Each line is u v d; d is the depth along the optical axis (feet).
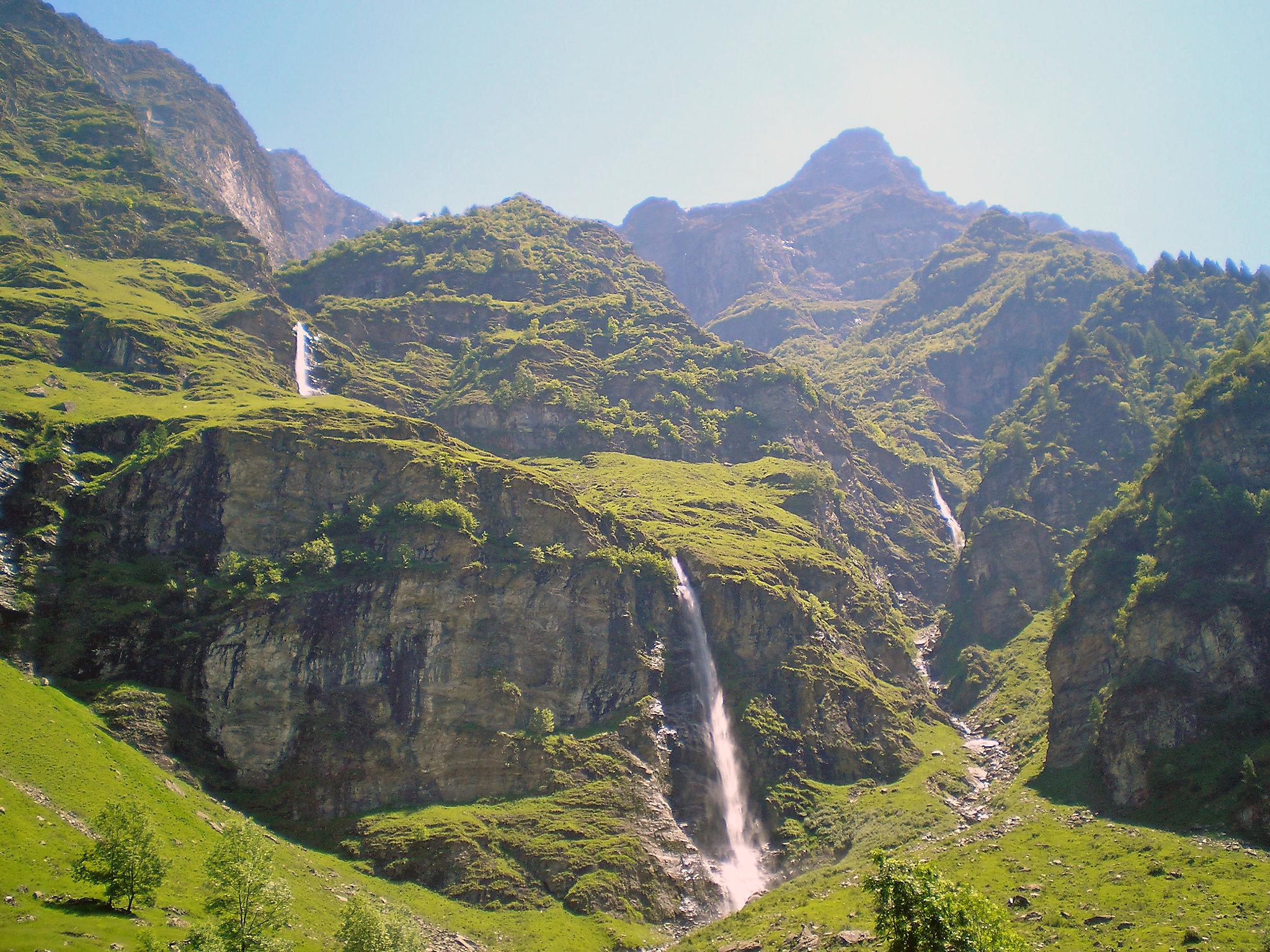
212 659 424.46
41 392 530.68
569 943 367.45
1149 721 421.59
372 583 469.98
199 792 382.83
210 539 467.93
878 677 626.23
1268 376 499.51
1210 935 277.44
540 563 516.73
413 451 530.68
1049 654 533.14
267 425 507.71
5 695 351.87
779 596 575.79
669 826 451.53
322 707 435.12
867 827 464.24
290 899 266.98
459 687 465.06
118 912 262.67
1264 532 439.22
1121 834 374.84
